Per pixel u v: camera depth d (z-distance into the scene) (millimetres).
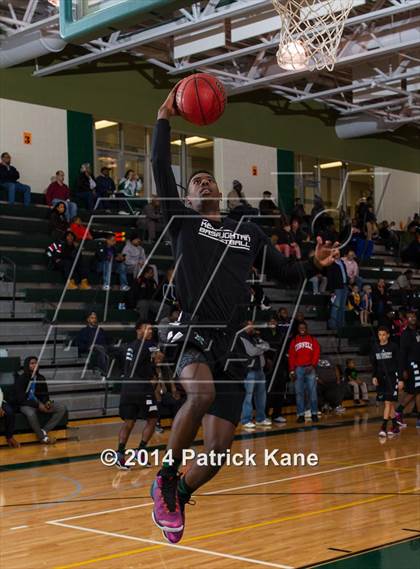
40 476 9773
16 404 12406
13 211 17031
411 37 16094
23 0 16172
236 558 6090
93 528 7129
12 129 18219
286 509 7848
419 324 18406
